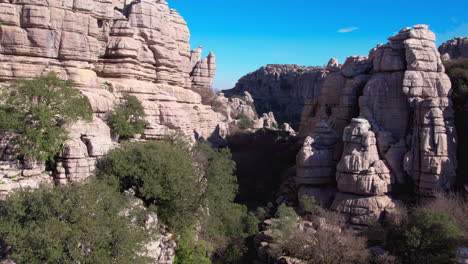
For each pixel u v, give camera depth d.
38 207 15.46
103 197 17.47
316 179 36.25
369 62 42.34
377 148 34.59
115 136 26.89
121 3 40.72
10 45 25.17
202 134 45.28
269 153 49.19
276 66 130.25
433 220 25.28
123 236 16.33
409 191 33.88
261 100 122.50
